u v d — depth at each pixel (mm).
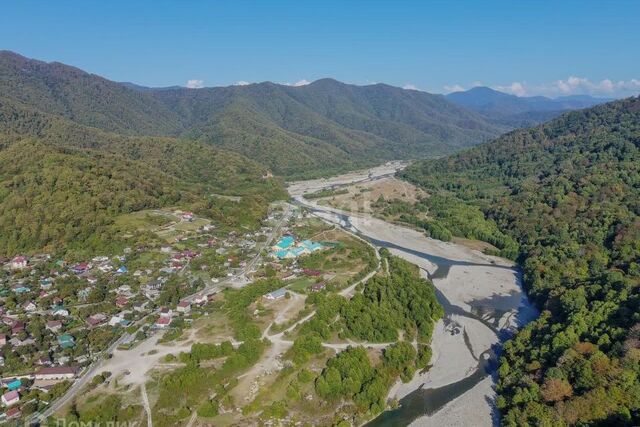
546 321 167125
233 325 166000
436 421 127562
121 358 144875
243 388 133750
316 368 145750
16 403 121938
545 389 126375
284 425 123375
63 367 136875
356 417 127062
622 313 149750
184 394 129125
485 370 152375
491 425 125375
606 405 115500
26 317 163625
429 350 160500
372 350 158375
